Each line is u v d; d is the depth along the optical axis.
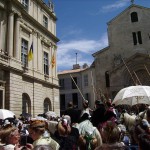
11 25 23.08
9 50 22.53
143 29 41.06
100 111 7.13
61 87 49.47
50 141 4.43
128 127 8.52
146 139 3.17
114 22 42.97
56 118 10.20
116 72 38.97
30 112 25.53
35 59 28.11
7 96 21.38
